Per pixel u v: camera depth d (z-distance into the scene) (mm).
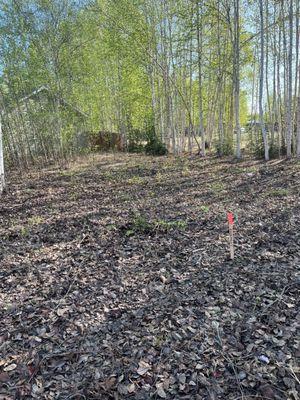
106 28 15922
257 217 5668
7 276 3820
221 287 3385
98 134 21203
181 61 15891
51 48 13922
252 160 13258
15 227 5598
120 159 15836
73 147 15586
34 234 5195
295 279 3438
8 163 13359
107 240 4840
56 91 14297
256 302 3082
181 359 2434
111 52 17125
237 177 9633
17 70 12664
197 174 10477
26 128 14445
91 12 15469
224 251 4277
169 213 6168
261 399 2070
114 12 15180
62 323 2912
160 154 17688
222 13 13570
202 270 3785
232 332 2699
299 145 12742
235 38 12898
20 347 2633
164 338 2660
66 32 14086
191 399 2096
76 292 3418
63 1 13836
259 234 4816
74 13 14281
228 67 15445
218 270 3762
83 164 14109
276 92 15016
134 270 3875
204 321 2852
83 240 4867
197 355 2467
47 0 13367
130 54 15656
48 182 9969
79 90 16594
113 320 2934
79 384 2252
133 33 14688
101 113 20672
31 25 13023
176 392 2156
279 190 7469
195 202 6957
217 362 2387
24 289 3521
